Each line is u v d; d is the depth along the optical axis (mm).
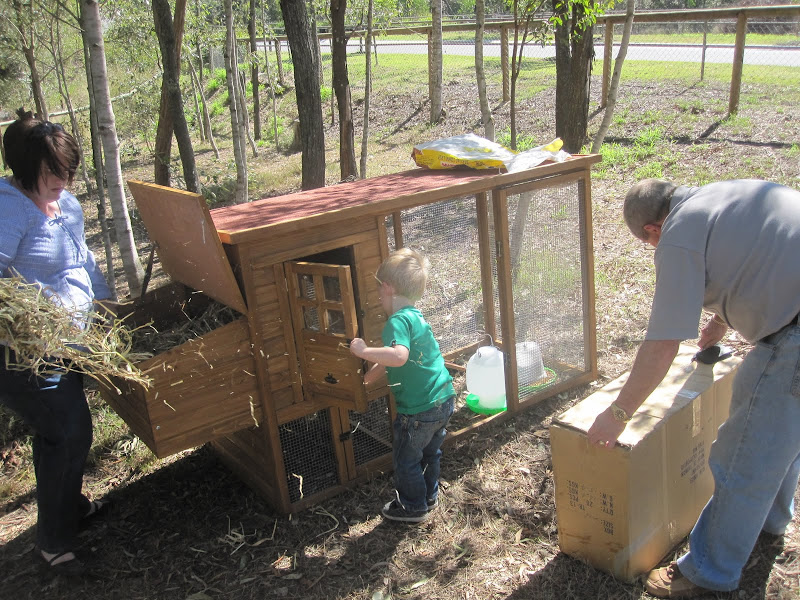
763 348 2424
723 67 13242
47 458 2859
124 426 4219
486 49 20078
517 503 3301
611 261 6184
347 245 3227
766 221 2307
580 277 4246
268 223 3031
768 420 2414
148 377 2758
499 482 3479
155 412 2869
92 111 5355
